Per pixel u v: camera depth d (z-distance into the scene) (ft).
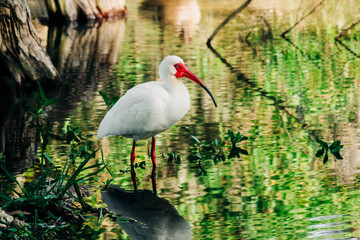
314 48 72.64
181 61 33.81
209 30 88.58
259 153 35.60
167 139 38.88
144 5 119.65
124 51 74.33
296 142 37.40
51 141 39.37
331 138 37.83
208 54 70.69
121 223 26.48
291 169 32.76
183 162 34.50
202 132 40.14
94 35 87.86
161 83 34.22
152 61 67.21
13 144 39.14
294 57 67.56
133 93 33.35
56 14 101.24
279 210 27.35
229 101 48.62
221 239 24.59
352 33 81.97
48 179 30.78
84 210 27.99
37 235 25.46
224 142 36.55
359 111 43.93
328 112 44.14
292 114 43.93
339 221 25.88
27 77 55.88
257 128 40.75
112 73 61.57
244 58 67.92
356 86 52.26
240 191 29.89
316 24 90.12
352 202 27.94
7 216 26.27
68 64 67.31
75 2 102.01
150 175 32.58
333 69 60.23
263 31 83.41
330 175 31.63
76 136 40.01
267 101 48.26
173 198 29.25
